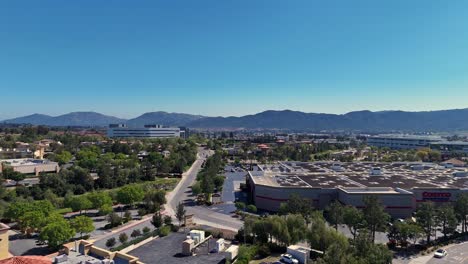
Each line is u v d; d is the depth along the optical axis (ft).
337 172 529.45
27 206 303.27
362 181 440.04
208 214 370.94
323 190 389.60
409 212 359.87
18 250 252.83
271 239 260.42
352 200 362.12
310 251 233.14
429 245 274.77
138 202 413.18
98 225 326.65
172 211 383.65
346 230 315.17
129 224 330.13
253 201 431.43
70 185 443.73
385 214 278.87
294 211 318.04
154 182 537.24
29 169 553.64
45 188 425.28
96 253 195.42
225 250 249.75
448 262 243.60
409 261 245.65
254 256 234.58
